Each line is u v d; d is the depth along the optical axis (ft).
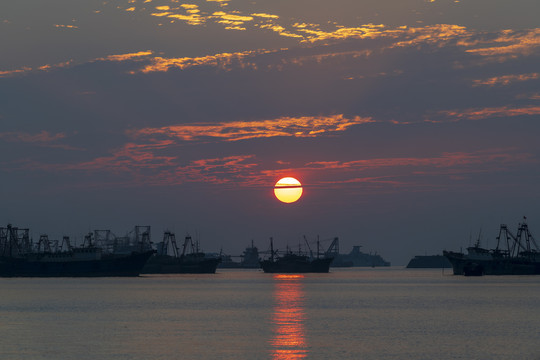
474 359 602.85
